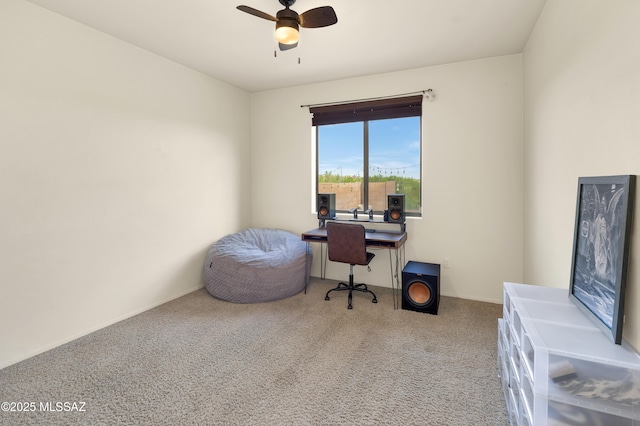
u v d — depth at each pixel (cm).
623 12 114
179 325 262
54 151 223
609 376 101
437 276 282
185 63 318
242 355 216
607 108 127
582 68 151
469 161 314
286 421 155
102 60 252
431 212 333
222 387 182
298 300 319
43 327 220
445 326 259
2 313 200
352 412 161
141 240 287
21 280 208
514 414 143
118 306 268
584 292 135
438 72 321
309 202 395
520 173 296
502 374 178
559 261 186
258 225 428
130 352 220
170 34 256
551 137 201
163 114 304
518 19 232
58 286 228
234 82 378
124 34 256
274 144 411
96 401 170
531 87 256
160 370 198
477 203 314
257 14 194
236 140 400
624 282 107
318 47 279
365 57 301
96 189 250
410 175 355
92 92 246
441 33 254
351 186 384
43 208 218
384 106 345
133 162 278
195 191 342
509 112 297
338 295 334
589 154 144
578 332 118
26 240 210
